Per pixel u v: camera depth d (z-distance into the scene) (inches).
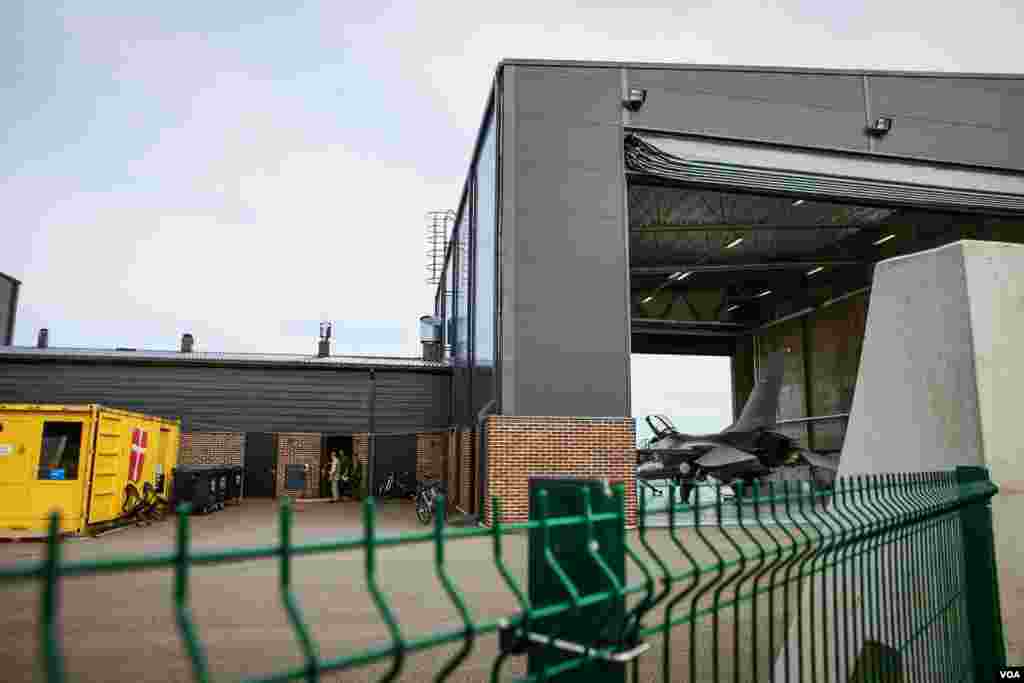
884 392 189.9
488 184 746.2
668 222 1011.9
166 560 35.2
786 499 92.4
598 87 667.4
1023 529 161.2
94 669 199.3
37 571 29.5
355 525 650.2
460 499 852.0
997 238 971.3
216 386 1073.5
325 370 1105.4
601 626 64.4
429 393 1119.6
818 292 1423.5
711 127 686.5
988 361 166.6
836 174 709.3
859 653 160.9
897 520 119.9
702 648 232.2
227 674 193.8
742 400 1740.9
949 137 748.0
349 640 235.6
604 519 68.3
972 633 152.9
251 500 1027.3
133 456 658.8
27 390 1033.5
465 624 50.3
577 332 621.0
